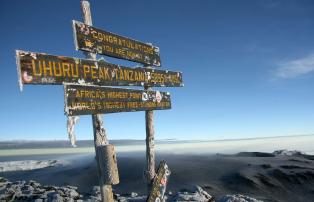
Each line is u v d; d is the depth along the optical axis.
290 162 77.81
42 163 85.81
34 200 12.18
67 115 5.07
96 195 14.55
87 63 5.66
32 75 4.61
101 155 5.43
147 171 8.06
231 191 48.75
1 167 78.19
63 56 5.14
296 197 49.06
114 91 6.36
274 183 55.50
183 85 9.45
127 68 6.89
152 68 7.97
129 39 7.28
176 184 52.06
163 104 8.41
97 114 5.90
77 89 5.35
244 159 81.31
